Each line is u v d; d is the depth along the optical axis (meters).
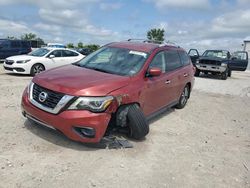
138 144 5.02
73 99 4.32
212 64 18.44
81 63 6.02
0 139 4.64
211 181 4.06
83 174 3.85
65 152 4.41
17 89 8.98
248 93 13.05
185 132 6.06
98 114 4.38
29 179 3.61
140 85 5.19
